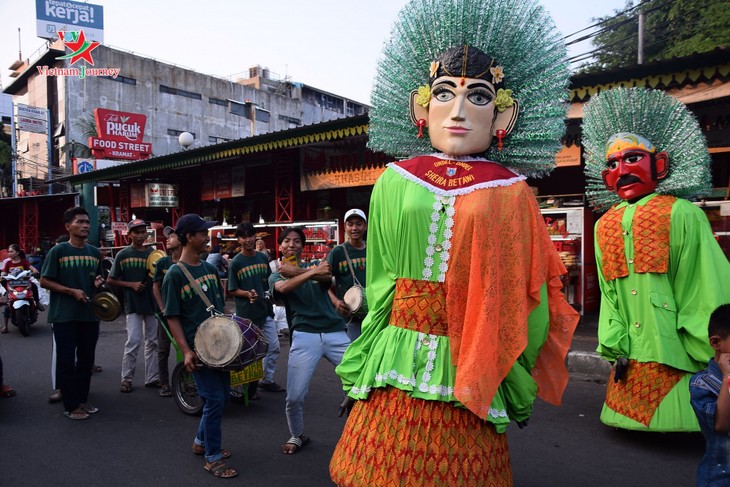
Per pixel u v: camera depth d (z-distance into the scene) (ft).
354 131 31.48
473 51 8.07
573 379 20.58
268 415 16.78
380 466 7.34
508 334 7.39
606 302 14.67
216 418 12.51
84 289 16.74
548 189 34.06
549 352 8.04
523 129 8.42
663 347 13.23
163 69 132.87
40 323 36.47
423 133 8.75
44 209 84.79
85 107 120.88
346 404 8.82
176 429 15.66
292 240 15.23
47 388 20.22
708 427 7.42
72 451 14.06
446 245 7.63
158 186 50.52
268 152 40.70
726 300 12.79
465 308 7.54
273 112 153.99
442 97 8.09
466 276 7.55
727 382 7.00
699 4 50.34
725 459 7.31
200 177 51.03
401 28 8.82
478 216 7.47
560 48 8.51
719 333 7.52
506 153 8.56
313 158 38.27
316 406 17.67
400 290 8.07
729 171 27.58
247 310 18.65
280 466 13.02
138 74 128.77
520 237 7.54
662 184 14.47
